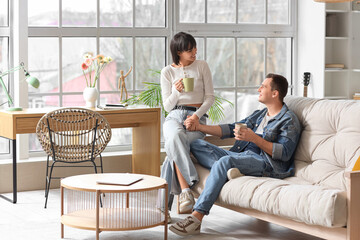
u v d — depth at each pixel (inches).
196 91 191.3
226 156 162.6
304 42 273.4
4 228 169.6
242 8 267.4
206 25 259.1
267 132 170.2
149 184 151.9
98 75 224.1
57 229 169.0
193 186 172.1
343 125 160.6
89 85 241.6
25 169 221.3
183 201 169.8
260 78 273.6
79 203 196.7
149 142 226.1
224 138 186.2
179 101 190.9
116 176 160.2
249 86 271.1
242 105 270.1
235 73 267.4
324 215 130.3
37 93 232.8
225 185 157.4
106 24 243.1
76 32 236.7
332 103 167.6
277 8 275.1
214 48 262.2
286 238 162.1
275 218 147.4
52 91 235.9
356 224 131.3
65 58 237.0
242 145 178.5
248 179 154.6
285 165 169.6
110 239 159.3
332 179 155.5
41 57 232.5
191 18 257.6
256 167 165.0
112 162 236.5
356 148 154.6
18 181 220.2
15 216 183.5
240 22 267.4
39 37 231.6
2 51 229.0
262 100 174.1
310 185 144.3
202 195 159.3
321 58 264.5
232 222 177.9
